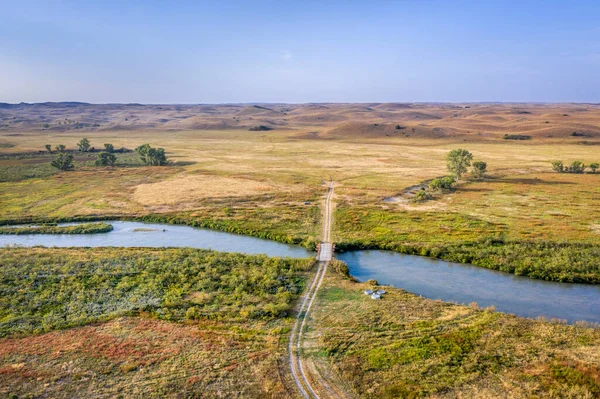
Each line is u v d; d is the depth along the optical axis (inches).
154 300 1587.1
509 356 1164.5
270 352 1213.7
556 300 1640.0
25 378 1080.2
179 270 1903.3
